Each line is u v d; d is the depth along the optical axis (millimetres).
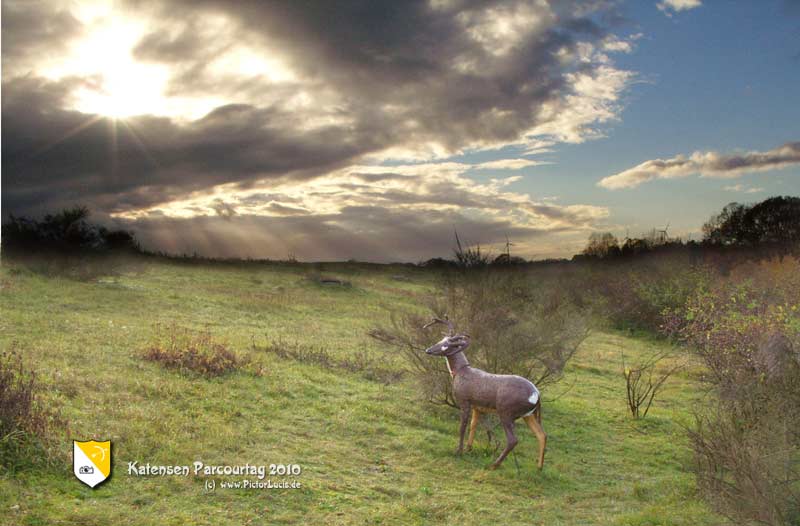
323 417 9883
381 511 6641
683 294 21656
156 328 14109
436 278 13156
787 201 34531
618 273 26422
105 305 16984
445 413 11062
